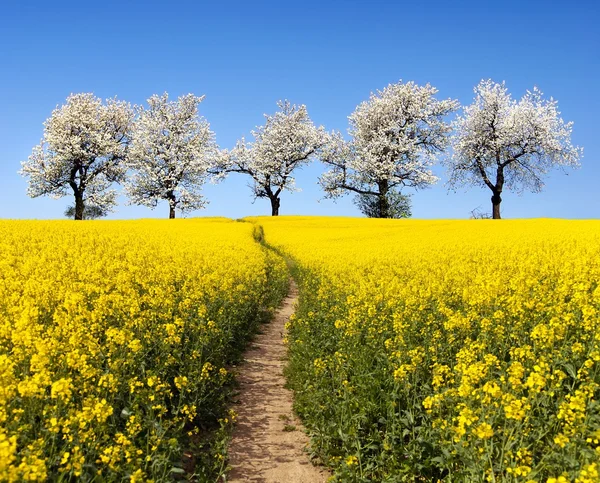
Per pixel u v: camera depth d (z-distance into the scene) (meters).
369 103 67.88
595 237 26.75
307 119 76.12
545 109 58.91
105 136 63.22
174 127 67.38
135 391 6.76
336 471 6.28
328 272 20.72
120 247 23.94
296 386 10.08
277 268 26.03
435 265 19.88
